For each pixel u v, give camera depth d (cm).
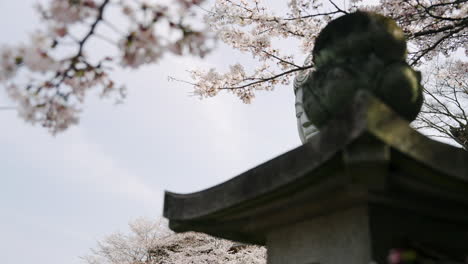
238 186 234
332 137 179
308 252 226
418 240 209
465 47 655
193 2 213
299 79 532
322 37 247
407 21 512
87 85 231
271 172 214
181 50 215
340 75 222
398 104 219
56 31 201
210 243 1398
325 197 207
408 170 184
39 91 225
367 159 166
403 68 222
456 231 226
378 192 191
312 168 190
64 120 238
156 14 204
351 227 205
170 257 1449
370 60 223
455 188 201
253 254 1223
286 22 622
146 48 208
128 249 1667
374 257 191
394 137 170
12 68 204
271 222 246
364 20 232
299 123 502
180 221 273
